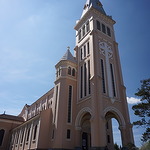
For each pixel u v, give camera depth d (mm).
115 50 35188
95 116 23203
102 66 30078
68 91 30688
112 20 40531
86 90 28969
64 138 25719
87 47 33562
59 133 26047
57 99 30328
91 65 28906
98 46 31938
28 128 35031
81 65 33500
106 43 34438
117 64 33125
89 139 30328
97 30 34719
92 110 24281
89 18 37500
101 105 24109
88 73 30047
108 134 33750
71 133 26844
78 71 33656
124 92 29625
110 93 27797
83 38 36750
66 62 33531
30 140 30953
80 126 27406
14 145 39719
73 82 32344
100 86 25938
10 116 53688
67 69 32906
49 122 30062
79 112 28016
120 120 26406
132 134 25297
